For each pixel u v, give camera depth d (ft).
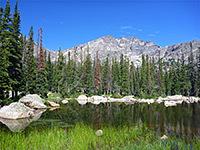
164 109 108.78
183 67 295.07
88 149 30.89
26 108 70.44
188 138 41.47
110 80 268.21
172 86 288.10
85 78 248.32
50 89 246.68
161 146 33.04
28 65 122.52
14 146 30.22
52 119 65.51
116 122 62.03
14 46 98.89
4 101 82.48
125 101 190.90
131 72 290.56
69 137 37.06
